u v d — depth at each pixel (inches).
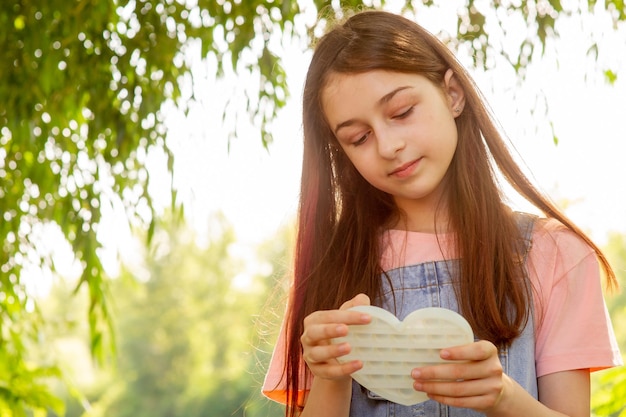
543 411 49.4
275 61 136.6
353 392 58.5
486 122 61.7
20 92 143.4
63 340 834.2
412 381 48.6
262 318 72.4
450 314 47.3
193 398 866.8
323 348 48.4
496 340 56.1
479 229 58.3
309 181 65.0
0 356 152.4
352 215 63.2
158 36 139.9
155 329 894.4
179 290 903.7
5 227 152.3
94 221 146.5
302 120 65.1
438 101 57.2
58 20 143.3
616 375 110.0
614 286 61.5
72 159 148.2
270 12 136.9
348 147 57.7
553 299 57.4
